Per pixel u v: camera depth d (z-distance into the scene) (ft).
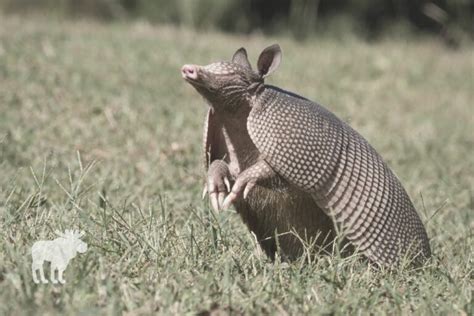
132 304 29.94
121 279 32.40
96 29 112.57
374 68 108.68
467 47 147.02
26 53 87.35
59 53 90.84
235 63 35.83
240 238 40.24
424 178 66.03
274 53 36.68
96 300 30.01
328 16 159.12
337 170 36.60
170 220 42.75
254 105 35.70
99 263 33.06
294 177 35.83
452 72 115.55
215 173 36.68
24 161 57.62
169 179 56.08
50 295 29.81
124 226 38.17
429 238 45.44
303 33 153.58
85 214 38.22
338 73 103.81
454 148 78.95
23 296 29.17
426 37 156.46
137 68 90.02
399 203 38.52
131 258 34.94
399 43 134.00
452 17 154.30
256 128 35.50
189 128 71.92
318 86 95.66
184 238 38.86
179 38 111.14
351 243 37.99
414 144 77.05
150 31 116.06
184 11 147.02
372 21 161.89
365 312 32.40
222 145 37.60
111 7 148.77
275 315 30.83
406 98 99.25
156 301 30.58
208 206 41.60
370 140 76.02
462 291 34.81
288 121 35.70
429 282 36.27
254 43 116.16
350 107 89.10
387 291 34.78
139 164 60.08
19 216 39.17
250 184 35.78
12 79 78.38
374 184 37.55
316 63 106.73
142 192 51.57
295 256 39.04
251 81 35.81
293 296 32.60
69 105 73.82
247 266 36.42
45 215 39.81
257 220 38.52
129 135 67.36
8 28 100.83
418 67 113.09
